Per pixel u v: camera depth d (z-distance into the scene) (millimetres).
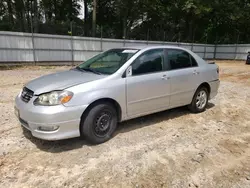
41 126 3125
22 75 11812
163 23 34156
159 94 4285
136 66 3969
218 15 33156
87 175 2822
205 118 5023
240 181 2818
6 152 3295
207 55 29875
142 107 4066
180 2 31109
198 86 5086
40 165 3004
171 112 5348
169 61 4531
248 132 4344
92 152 3361
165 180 2781
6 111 5105
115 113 3754
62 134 3193
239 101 6652
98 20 34000
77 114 3252
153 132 4156
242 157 3398
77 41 18812
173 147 3615
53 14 32719
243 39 34250
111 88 3570
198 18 31922
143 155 3330
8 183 2633
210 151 3537
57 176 2787
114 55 4297
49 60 17750
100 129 3580
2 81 9633
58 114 3105
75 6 33562
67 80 3537
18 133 3916
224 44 30156
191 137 4020
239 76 12945
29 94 3400
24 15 28703
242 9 32875
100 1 32688
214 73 5469
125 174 2867
